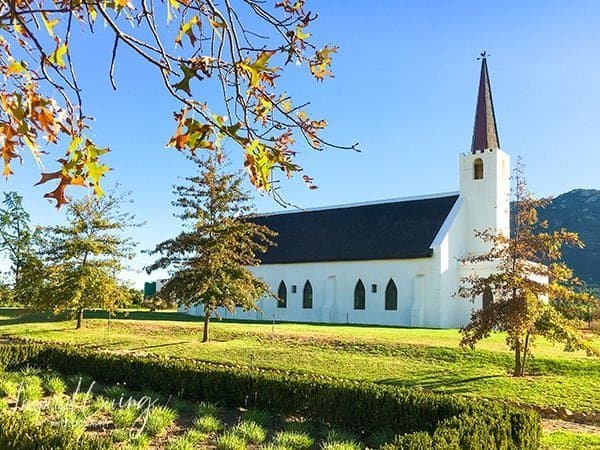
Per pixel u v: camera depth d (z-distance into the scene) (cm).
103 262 3328
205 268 2844
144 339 3009
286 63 441
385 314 4519
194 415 1417
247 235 3022
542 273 1947
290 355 2419
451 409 1177
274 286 5253
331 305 4819
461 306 4384
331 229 5284
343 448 1053
